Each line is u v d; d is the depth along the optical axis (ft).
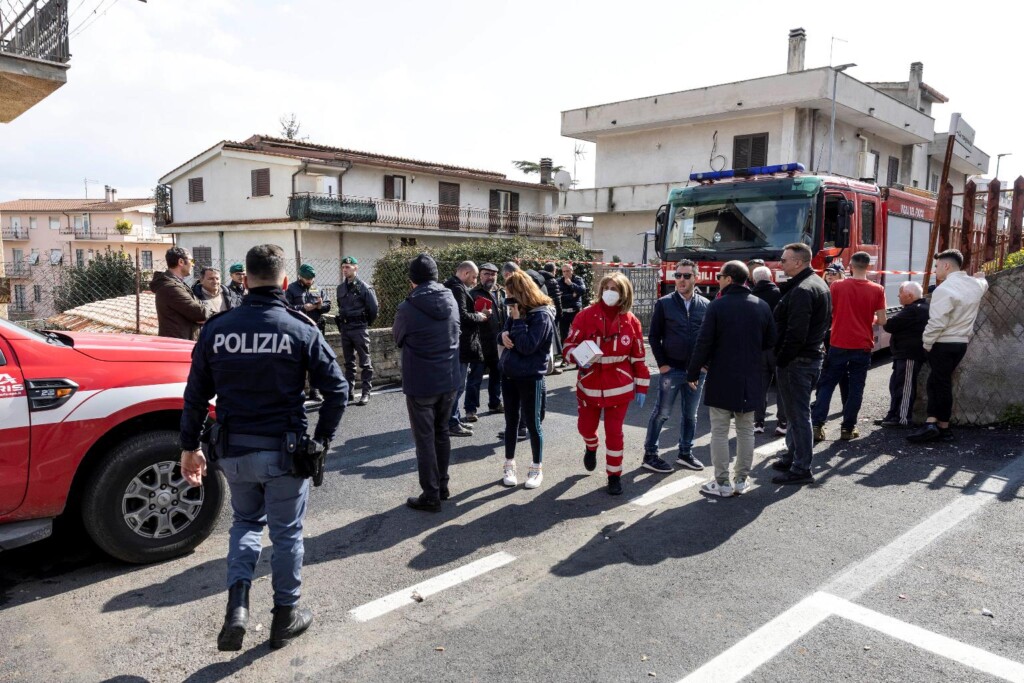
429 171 100.01
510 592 12.19
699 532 14.83
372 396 29.40
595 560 13.47
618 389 16.92
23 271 40.32
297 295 27.30
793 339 17.22
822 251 28.89
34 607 11.64
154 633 10.84
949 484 17.71
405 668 9.91
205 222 98.27
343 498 16.96
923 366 23.34
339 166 88.58
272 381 9.95
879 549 13.89
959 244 43.21
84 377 12.26
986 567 13.08
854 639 10.65
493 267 25.26
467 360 22.89
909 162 102.89
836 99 78.13
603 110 95.61
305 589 12.30
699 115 86.58
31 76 31.09
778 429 22.77
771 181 30.17
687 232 31.76
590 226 126.11
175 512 13.41
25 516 11.76
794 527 15.07
